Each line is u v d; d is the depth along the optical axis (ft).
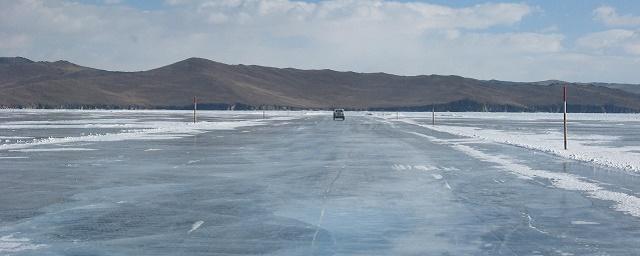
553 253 34.68
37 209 48.42
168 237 38.83
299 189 59.41
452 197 54.44
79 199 53.42
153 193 56.95
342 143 127.65
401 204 50.67
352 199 53.31
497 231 40.32
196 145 120.06
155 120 296.71
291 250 35.50
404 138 146.61
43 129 192.03
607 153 102.17
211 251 35.29
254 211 47.67
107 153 100.22
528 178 67.92
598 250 35.37
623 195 55.21
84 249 35.70
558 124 277.03
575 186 61.26
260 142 130.00
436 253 34.76
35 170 75.36
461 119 365.61
